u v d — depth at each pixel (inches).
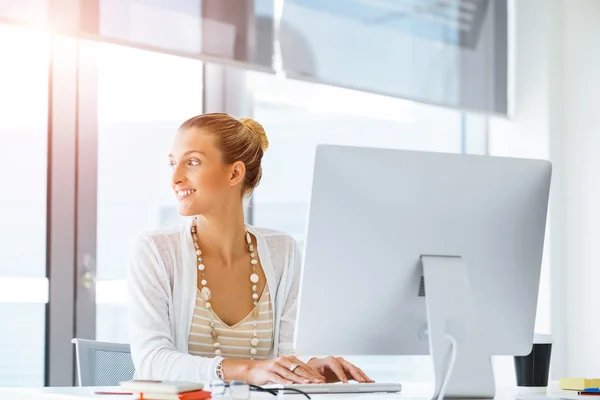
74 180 163.0
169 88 177.8
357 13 201.2
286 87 196.7
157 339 90.4
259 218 191.9
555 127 225.9
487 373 76.2
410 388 91.5
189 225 99.7
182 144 96.3
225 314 97.2
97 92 166.7
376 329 78.8
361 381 89.4
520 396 80.6
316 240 75.8
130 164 171.5
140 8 161.0
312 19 191.9
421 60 213.9
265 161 193.2
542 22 228.2
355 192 75.9
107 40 156.3
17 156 159.0
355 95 208.5
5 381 156.6
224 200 97.8
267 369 81.7
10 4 144.6
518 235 81.2
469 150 234.4
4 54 158.1
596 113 218.8
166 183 176.4
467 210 79.0
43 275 159.9
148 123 174.6
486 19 228.8
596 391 84.9
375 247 77.2
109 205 168.2
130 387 68.7
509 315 82.0
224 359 84.8
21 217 159.0
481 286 80.5
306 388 81.0
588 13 221.5
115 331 167.2
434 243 78.5
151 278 94.0
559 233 223.1
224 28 174.7
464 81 223.1
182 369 84.9
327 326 77.4
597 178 217.6
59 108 161.6
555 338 220.4
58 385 158.9
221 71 186.1
